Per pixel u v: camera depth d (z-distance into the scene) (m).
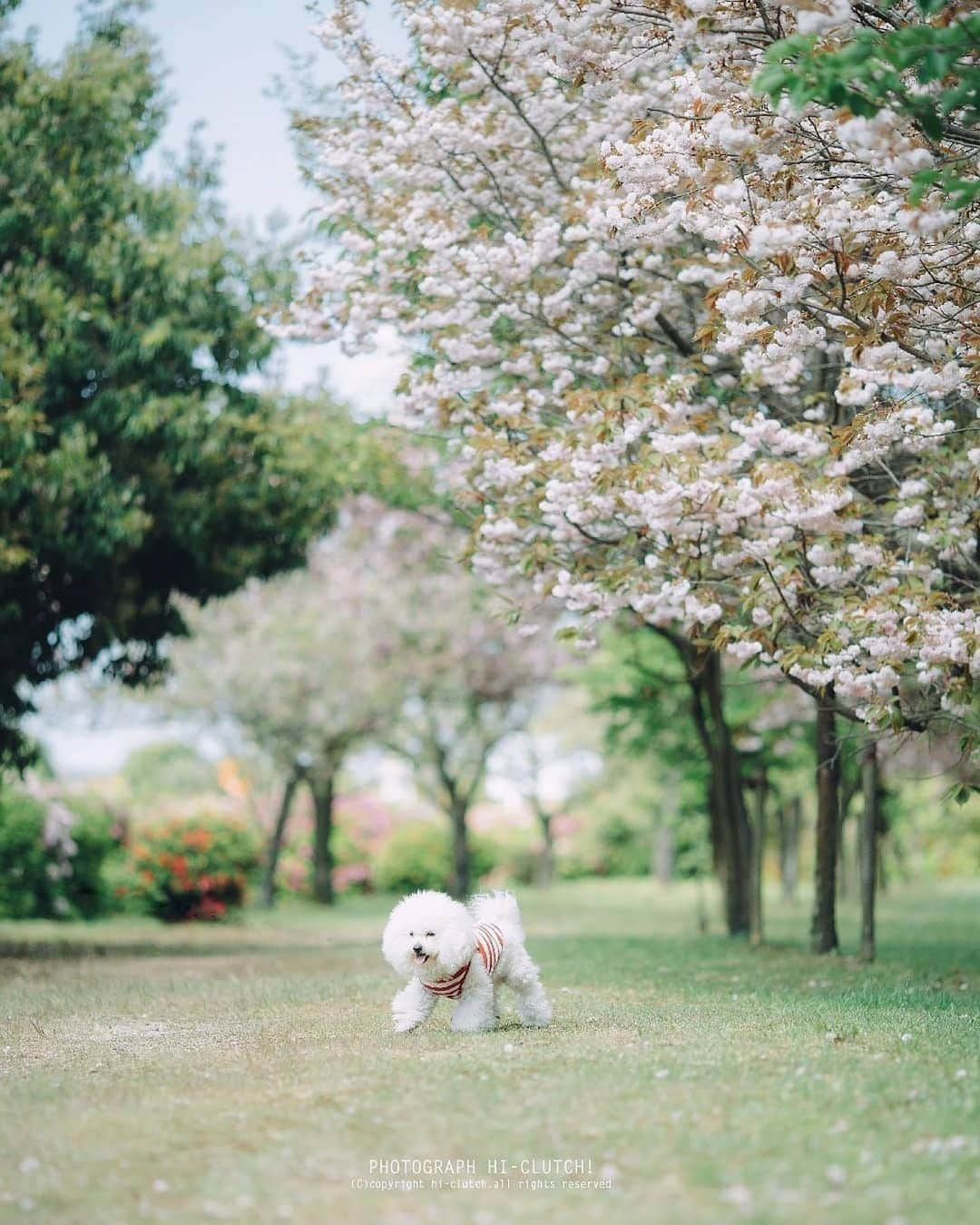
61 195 14.35
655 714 20.67
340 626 28.58
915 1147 4.98
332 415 17.33
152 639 16.77
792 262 8.26
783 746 19.97
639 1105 5.59
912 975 11.89
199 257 15.02
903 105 6.66
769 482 8.80
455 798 32.31
